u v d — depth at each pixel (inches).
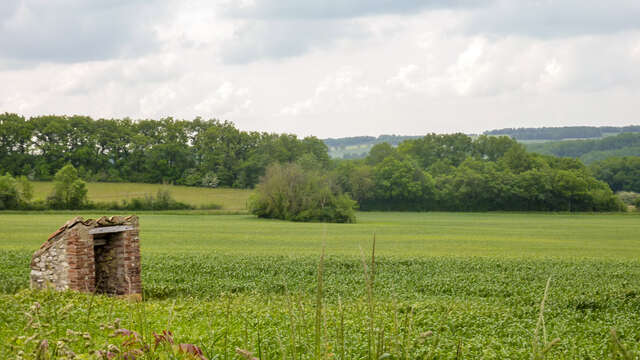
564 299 1072.2
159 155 6983.3
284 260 1646.2
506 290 1195.3
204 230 3297.2
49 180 6417.3
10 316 534.3
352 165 7165.4
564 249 2465.6
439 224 4534.9
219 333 496.1
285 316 645.9
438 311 815.1
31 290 722.2
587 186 6766.7
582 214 6382.9
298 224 4143.7
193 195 6314.0
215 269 1423.5
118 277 865.5
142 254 1772.9
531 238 3147.1
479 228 4057.6
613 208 6678.2
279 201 4677.7
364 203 6934.1
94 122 7042.3
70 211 4621.1
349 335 521.0
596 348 607.5
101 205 5027.1
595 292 1174.3
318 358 226.7
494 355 526.3
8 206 4611.2
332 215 4613.7
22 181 4756.4
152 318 571.5
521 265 1688.0
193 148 7214.6
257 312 665.6
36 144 6633.9
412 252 2146.9
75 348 364.2
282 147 7249.0
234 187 7042.3
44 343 273.4
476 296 1139.3
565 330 722.2
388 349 252.7
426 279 1360.7
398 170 6835.6
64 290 768.3
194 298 936.3
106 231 829.2
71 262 793.6
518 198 6756.9
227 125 7460.6
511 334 681.6
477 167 7524.6
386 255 1943.9
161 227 3506.4
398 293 1126.4
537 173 6791.3
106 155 6914.4
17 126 6520.7
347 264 1599.4
